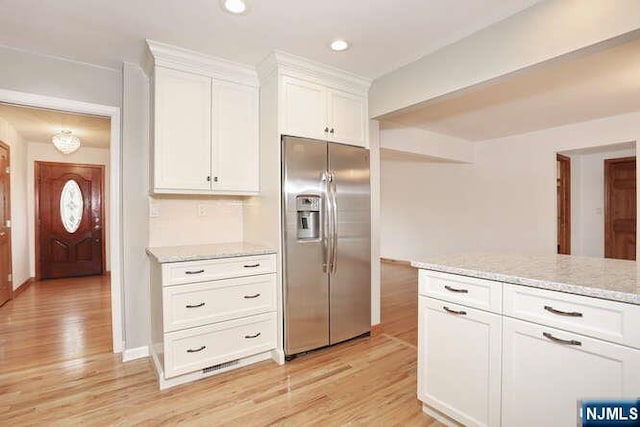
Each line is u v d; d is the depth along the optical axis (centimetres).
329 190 277
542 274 155
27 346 288
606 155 555
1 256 402
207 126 263
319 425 185
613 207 550
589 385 131
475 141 585
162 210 280
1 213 401
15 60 241
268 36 228
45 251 545
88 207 579
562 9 178
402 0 187
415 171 702
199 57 254
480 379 165
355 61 267
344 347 290
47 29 216
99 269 588
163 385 221
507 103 365
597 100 355
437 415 190
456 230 627
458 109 388
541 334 143
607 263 187
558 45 180
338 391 220
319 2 189
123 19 206
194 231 295
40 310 386
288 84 262
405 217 726
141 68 271
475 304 166
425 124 464
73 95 260
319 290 276
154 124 243
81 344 293
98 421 188
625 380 122
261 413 196
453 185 631
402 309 402
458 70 232
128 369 249
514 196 540
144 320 272
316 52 251
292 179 260
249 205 308
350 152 293
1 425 184
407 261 721
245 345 251
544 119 438
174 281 221
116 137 275
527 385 148
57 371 245
